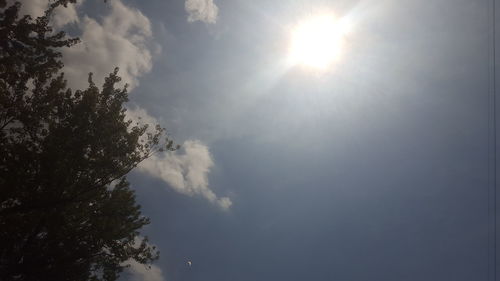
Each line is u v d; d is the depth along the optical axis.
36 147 14.43
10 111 13.86
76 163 13.87
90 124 14.70
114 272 16.67
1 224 13.06
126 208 16.81
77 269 15.68
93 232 15.20
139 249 17.06
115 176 14.99
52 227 14.38
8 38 12.24
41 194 13.56
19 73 13.62
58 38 13.22
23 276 14.88
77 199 14.57
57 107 15.10
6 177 13.07
